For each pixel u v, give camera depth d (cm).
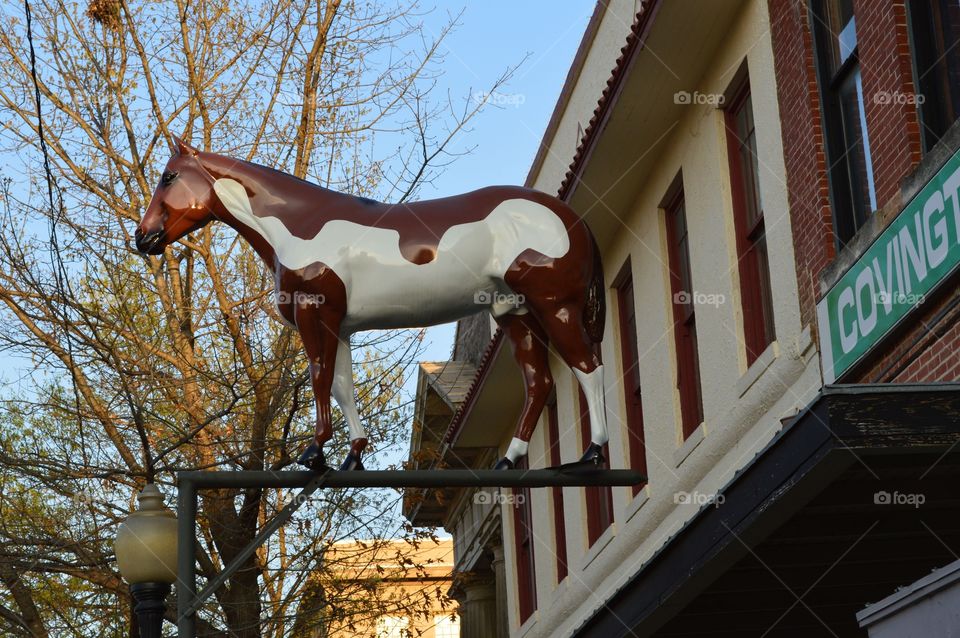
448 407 2653
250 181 722
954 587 506
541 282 684
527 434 692
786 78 1238
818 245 1155
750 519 672
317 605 1653
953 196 898
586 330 696
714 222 1436
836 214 1140
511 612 2448
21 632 1527
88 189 1659
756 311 1365
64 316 1417
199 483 651
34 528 1550
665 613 816
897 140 1009
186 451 1577
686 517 1498
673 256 1614
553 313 684
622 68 1472
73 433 1628
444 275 684
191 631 627
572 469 669
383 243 686
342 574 1792
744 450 1341
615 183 1678
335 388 686
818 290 1152
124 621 1652
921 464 631
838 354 1105
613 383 1812
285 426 1512
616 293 1831
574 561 2017
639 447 1744
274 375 1558
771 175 1277
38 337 1531
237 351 1571
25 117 1652
